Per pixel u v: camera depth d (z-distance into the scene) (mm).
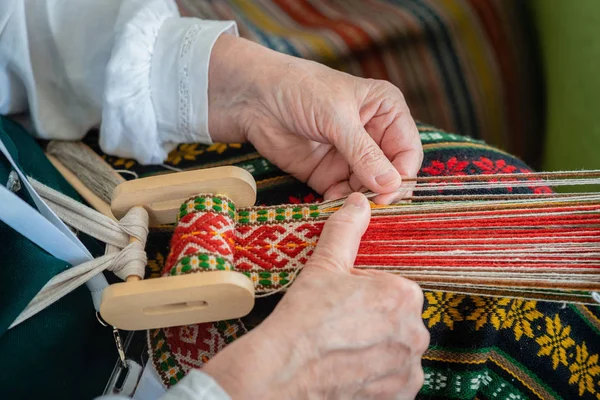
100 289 824
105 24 980
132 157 1066
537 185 875
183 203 839
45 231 719
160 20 1001
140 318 763
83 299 839
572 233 824
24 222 700
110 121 986
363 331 703
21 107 1047
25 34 940
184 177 838
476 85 1768
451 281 786
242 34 1624
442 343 841
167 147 1089
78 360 812
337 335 691
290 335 679
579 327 848
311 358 678
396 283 729
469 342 827
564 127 1710
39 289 729
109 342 874
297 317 696
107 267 792
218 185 839
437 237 841
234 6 1697
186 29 995
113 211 865
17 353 737
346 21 1695
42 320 771
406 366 746
